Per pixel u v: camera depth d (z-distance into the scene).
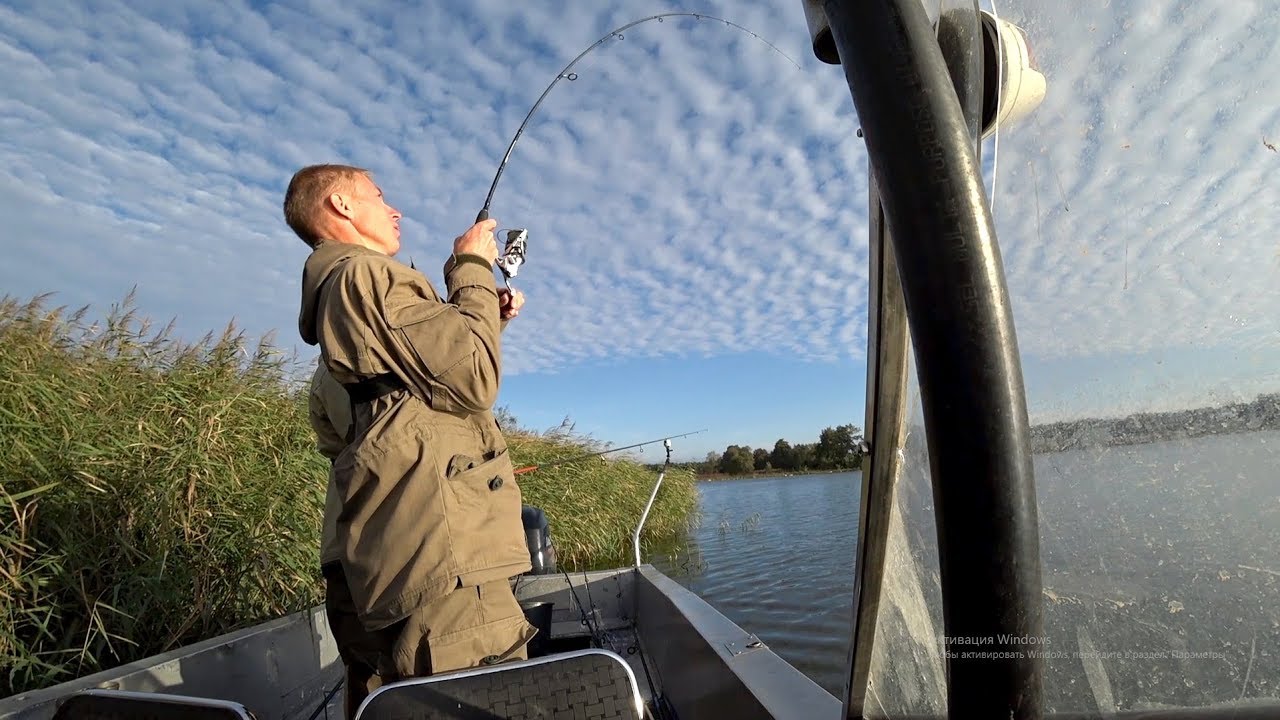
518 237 1.92
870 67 0.50
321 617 2.87
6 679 2.66
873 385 0.94
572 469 8.95
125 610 3.02
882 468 0.98
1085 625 0.70
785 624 5.91
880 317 0.89
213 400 4.05
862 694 1.17
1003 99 0.69
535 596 3.71
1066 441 0.73
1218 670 0.61
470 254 1.53
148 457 3.62
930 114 0.48
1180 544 0.64
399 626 1.35
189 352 4.45
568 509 8.40
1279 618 0.58
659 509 11.80
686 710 2.34
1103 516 0.69
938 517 0.49
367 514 1.35
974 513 0.46
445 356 1.35
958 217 0.47
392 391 1.40
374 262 1.41
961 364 0.47
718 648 1.96
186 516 3.55
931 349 0.48
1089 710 0.70
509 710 1.10
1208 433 0.63
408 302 1.40
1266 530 0.59
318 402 1.76
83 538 3.06
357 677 1.62
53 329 3.98
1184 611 0.64
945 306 0.47
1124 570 0.67
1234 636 0.60
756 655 1.87
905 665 1.01
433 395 1.39
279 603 3.81
